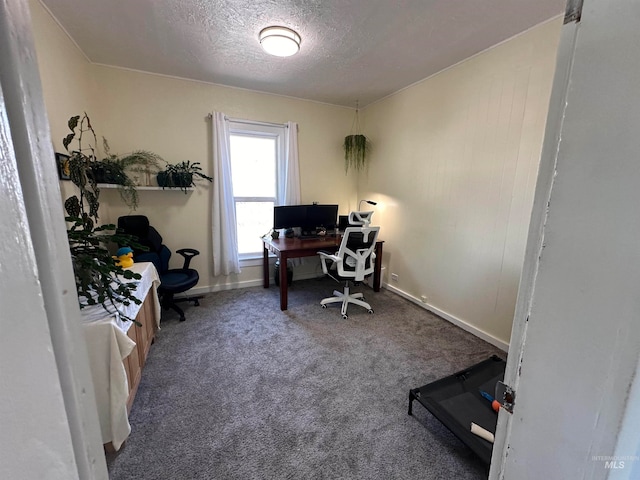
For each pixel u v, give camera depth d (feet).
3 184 0.86
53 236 1.10
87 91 8.20
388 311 9.77
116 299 4.14
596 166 1.03
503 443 1.53
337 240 10.97
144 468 4.19
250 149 11.50
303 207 11.53
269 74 9.23
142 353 6.40
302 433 4.83
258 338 7.89
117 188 8.82
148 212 9.94
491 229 7.64
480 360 6.99
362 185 13.00
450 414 4.68
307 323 8.81
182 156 10.12
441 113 8.86
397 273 11.28
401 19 6.19
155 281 7.66
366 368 6.63
